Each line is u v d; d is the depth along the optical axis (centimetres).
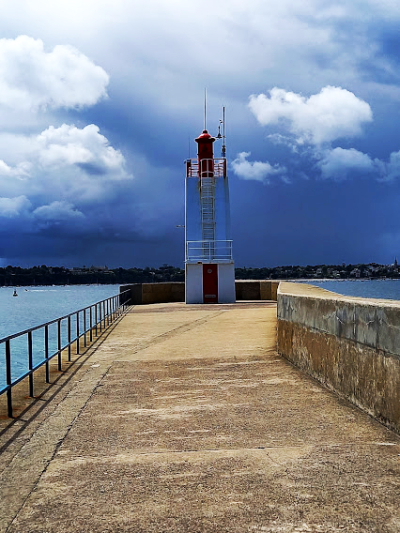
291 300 951
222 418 621
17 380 685
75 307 8438
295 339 921
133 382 846
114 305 2225
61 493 418
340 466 452
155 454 503
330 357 726
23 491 423
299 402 672
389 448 489
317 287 2256
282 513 372
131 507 389
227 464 469
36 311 7281
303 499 392
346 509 374
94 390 798
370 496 393
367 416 590
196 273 2911
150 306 2889
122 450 518
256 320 1753
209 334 1413
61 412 673
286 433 550
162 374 902
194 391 767
